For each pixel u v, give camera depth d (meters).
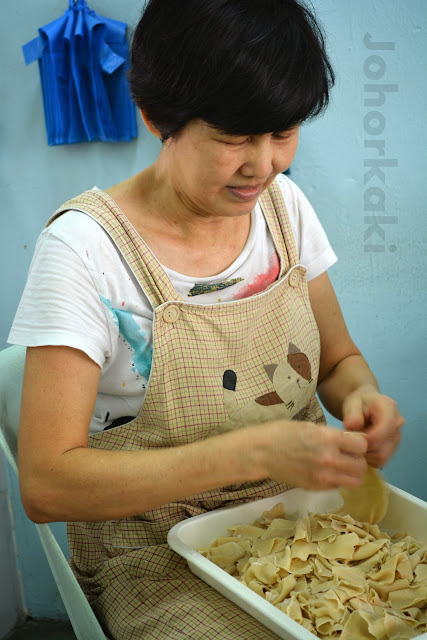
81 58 1.64
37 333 0.89
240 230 1.06
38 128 1.76
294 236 1.13
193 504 1.01
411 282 1.76
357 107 1.67
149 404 0.97
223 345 1.00
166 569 0.95
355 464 0.81
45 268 0.92
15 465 0.92
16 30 1.72
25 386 0.90
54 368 0.88
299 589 0.86
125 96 1.68
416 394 1.83
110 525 1.00
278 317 1.06
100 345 0.92
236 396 1.00
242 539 0.95
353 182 1.72
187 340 0.97
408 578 0.87
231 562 0.92
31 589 2.00
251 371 1.03
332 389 1.16
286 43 0.75
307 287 1.12
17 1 1.70
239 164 0.83
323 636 0.80
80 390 0.89
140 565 0.96
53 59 1.64
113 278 0.94
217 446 0.83
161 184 0.99
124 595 0.94
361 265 1.77
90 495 0.84
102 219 0.94
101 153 1.75
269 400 1.03
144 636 0.87
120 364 0.98
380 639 0.77
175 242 1.01
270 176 0.89
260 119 0.77
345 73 1.65
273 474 0.82
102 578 0.98
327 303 1.18
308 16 0.83
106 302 0.94
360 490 0.99
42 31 1.63
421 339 1.79
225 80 0.75
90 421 0.99
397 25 1.62
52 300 0.90
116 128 1.70
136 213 1.00
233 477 0.83
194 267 1.02
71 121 1.69
